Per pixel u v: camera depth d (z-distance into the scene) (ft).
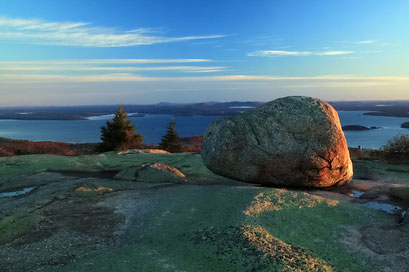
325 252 14.49
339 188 31.09
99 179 32.07
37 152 71.31
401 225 18.58
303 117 28.84
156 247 15.34
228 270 12.35
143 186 29.48
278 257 13.03
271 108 30.53
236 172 30.22
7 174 34.50
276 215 18.70
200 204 22.71
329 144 28.37
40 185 29.60
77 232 17.90
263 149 28.96
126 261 13.51
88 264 13.34
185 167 38.73
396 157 48.06
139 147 78.69
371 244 15.70
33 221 19.20
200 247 14.66
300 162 28.35
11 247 15.78
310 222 18.30
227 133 30.25
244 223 16.88
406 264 13.46
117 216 20.68
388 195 27.32
